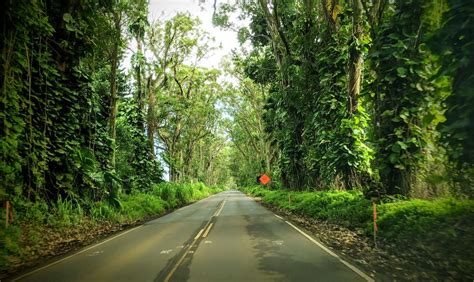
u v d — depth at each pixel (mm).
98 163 19828
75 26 16859
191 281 6902
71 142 17219
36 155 15094
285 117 29547
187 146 60719
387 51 11883
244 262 8539
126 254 10023
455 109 7445
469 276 6559
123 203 23156
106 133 22844
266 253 9625
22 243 11273
